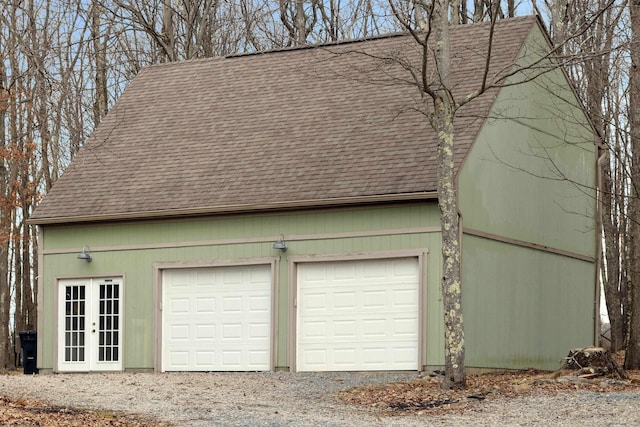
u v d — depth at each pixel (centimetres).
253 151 2481
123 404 1642
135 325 2433
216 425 1448
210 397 1759
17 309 4038
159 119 2731
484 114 2250
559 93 2712
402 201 2162
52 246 2541
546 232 2569
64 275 2517
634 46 2286
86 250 2492
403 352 2153
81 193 2553
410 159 2242
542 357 2491
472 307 2178
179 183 2467
